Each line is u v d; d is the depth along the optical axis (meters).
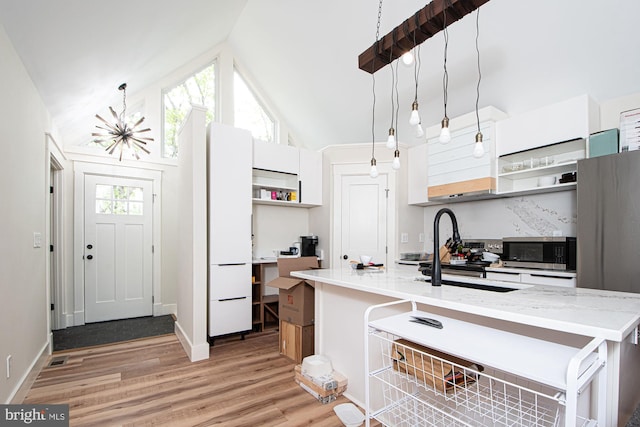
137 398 2.14
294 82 4.59
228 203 3.33
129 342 3.27
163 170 4.48
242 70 5.08
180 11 2.98
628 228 2.16
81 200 3.95
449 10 1.67
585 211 2.38
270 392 2.22
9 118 1.94
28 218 2.32
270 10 3.85
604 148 2.47
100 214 4.07
